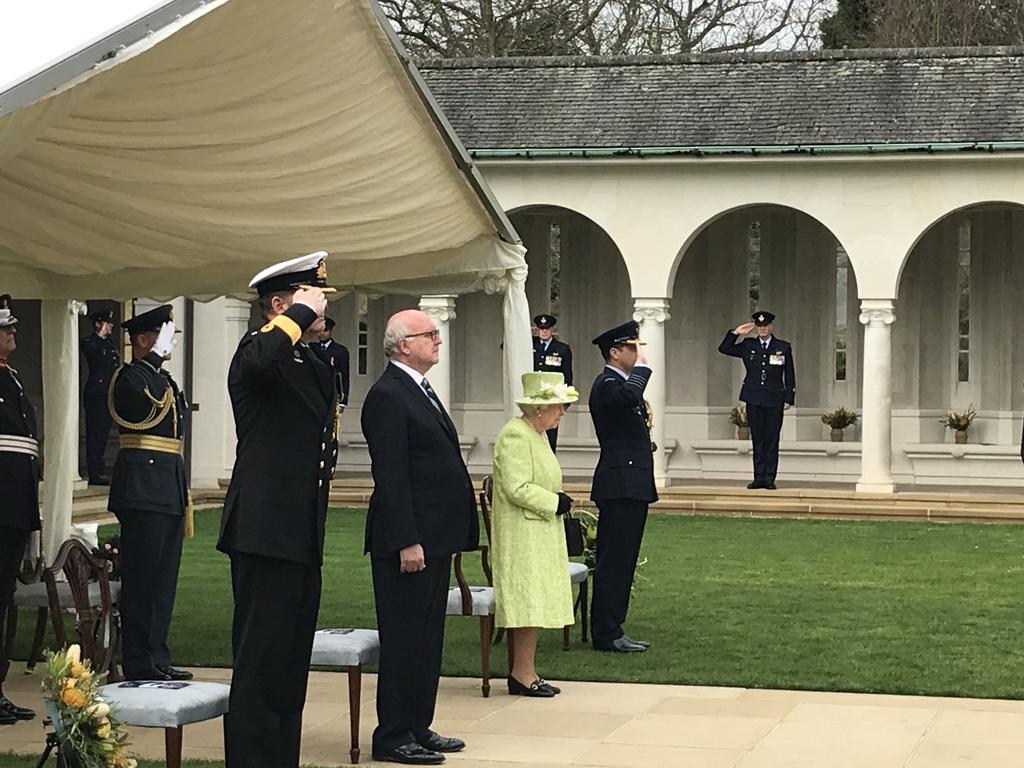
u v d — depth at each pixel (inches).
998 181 938.1
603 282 1097.4
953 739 358.3
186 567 666.2
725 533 810.2
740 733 364.8
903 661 451.5
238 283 461.4
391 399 348.5
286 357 287.9
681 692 413.7
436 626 351.3
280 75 312.3
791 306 1073.5
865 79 991.0
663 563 679.7
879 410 940.0
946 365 1051.3
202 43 282.5
